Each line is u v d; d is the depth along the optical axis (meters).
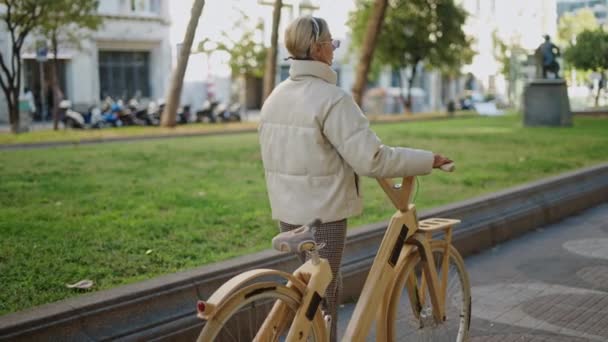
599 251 6.40
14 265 4.93
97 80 30.97
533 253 6.39
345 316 4.70
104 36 30.70
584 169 9.09
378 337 3.32
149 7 32.50
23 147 14.34
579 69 24.44
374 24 17.28
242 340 2.91
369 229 5.40
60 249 5.40
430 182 9.25
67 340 3.42
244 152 12.71
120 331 3.61
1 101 27.67
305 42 3.09
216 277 4.21
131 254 5.30
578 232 7.21
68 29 21.81
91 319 3.55
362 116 3.03
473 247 6.38
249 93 42.38
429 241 3.50
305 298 2.86
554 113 20.31
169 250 5.43
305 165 3.06
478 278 5.63
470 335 4.36
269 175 3.22
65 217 6.62
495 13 43.06
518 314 4.75
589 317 4.67
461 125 21.73
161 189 8.38
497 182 9.21
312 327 2.93
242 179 9.36
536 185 7.71
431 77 45.72
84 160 11.44
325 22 3.13
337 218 3.10
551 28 35.72
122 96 32.31
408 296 3.49
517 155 12.38
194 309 3.97
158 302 3.85
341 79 39.56
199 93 34.41
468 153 12.80
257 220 6.64
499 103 37.44
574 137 16.08
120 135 17.06
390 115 31.94
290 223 3.14
